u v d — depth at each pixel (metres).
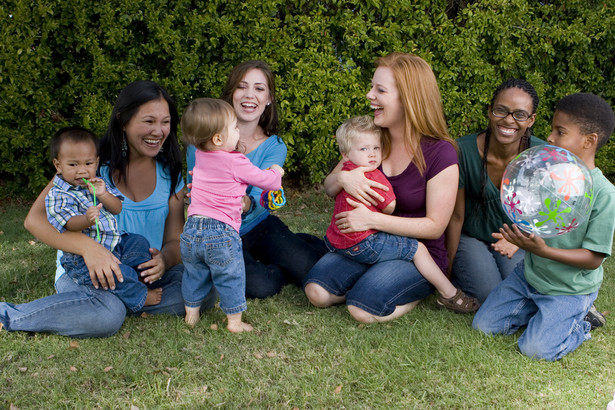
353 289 3.43
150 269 3.40
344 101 6.00
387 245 3.44
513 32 6.04
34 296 3.72
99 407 2.57
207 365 2.89
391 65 3.36
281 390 2.70
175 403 2.59
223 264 3.13
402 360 2.96
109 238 3.32
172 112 3.53
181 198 3.79
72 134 3.09
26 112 5.56
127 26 5.55
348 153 3.51
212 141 3.14
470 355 2.99
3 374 2.79
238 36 5.71
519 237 2.94
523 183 2.86
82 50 5.68
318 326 3.34
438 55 6.05
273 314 3.52
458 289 3.59
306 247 3.98
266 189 3.35
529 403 2.61
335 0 5.83
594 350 3.10
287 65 5.91
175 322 3.36
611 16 6.10
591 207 2.93
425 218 3.44
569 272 3.05
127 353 2.98
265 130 4.09
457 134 6.19
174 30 5.64
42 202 3.26
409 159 3.45
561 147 3.09
